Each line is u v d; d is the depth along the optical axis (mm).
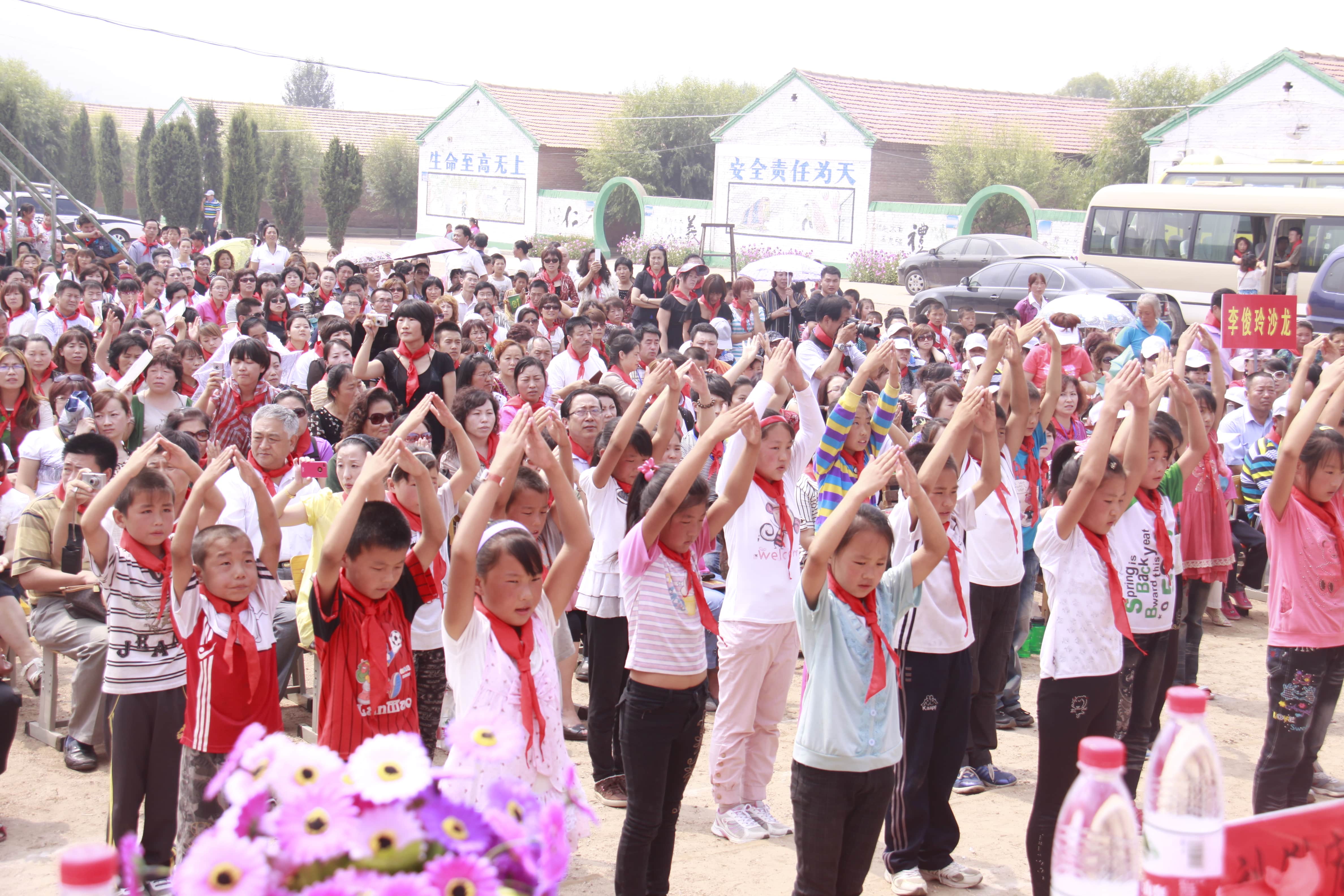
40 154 52094
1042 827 4363
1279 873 2645
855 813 3928
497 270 16625
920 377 10266
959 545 4906
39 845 4969
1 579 5875
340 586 3852
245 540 4223
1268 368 9727
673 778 4266
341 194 41594
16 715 4980
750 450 4645
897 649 4656
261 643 4285
